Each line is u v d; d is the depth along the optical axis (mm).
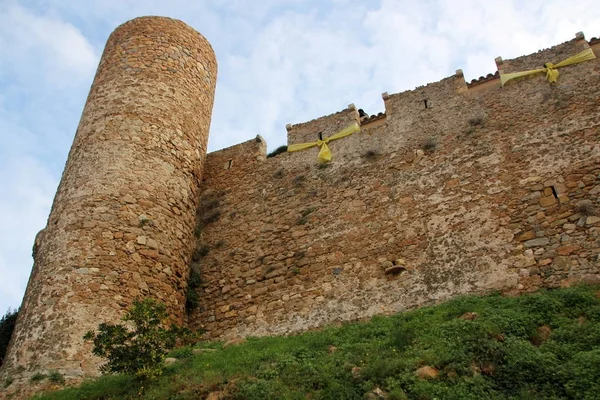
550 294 13164
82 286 15602
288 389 11078
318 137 21812
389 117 20328
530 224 15148
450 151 18000
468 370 10578
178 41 23188
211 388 11609
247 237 20156
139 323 13195
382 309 15766
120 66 21531
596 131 15844
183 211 19766
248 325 17734
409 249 16547
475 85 19266
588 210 14523
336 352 12945
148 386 12344
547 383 10000
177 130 20938
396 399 10016
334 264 17547
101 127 19594
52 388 13492
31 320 15188
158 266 17547
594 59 17375
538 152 16375
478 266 15156
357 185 19125
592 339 10828
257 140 23109
